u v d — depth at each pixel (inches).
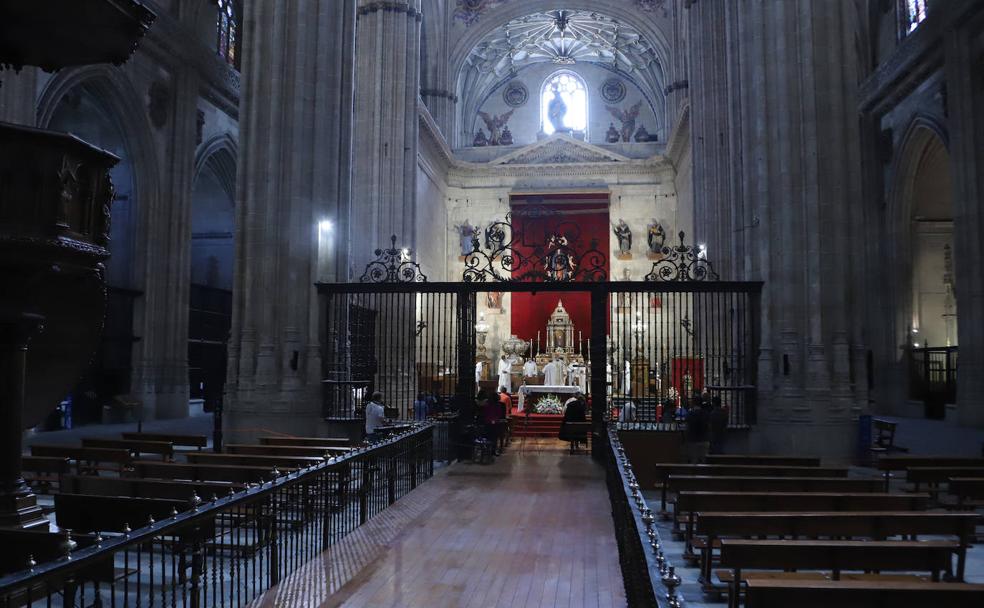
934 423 987.3
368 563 292.4
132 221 971.3
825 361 580.7
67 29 253.4
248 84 659.4
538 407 951.6
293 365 625.0
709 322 907.4
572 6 1604.3
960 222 908.6
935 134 1065.5
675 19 1529.3
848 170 605.9
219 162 1252.5
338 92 684.7
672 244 1624.0
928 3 1013.2
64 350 273.6
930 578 252.2
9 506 252.2
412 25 1194.6
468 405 625.3
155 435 544.7
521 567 288.0
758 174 618.5
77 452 446.9
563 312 1421.0
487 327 1654.8
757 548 201.0
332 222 670.5
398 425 544.4
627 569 222.4
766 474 374.0
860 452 568.1
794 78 609.3
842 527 240.8
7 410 254.2
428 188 1498.5
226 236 1312.7
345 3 705.6
